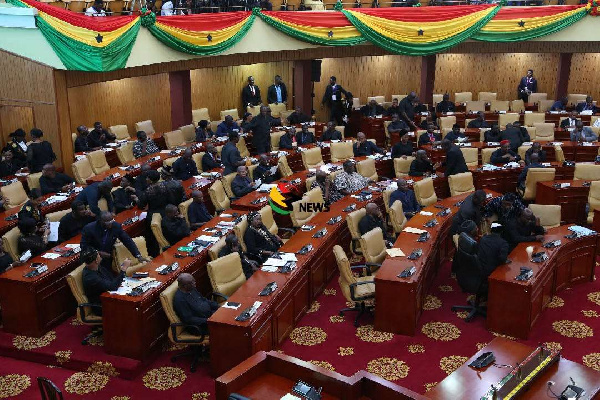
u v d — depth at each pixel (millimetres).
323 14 18562
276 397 6289
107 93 18500
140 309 8555
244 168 13562
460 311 10328
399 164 15406
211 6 17484
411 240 10945
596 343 9328
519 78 24688
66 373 8695
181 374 8633
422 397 6012
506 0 20000
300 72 21109
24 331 9383
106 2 15242
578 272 11188
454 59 24516
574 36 20062
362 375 6340
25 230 10109
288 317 9438
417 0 20359
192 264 9805
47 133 14016
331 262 11391
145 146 15961
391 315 9508
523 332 9422
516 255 10258
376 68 23891
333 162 16422
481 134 18109
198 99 20625
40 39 13133
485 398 6316
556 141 18094
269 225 11766
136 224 11453
